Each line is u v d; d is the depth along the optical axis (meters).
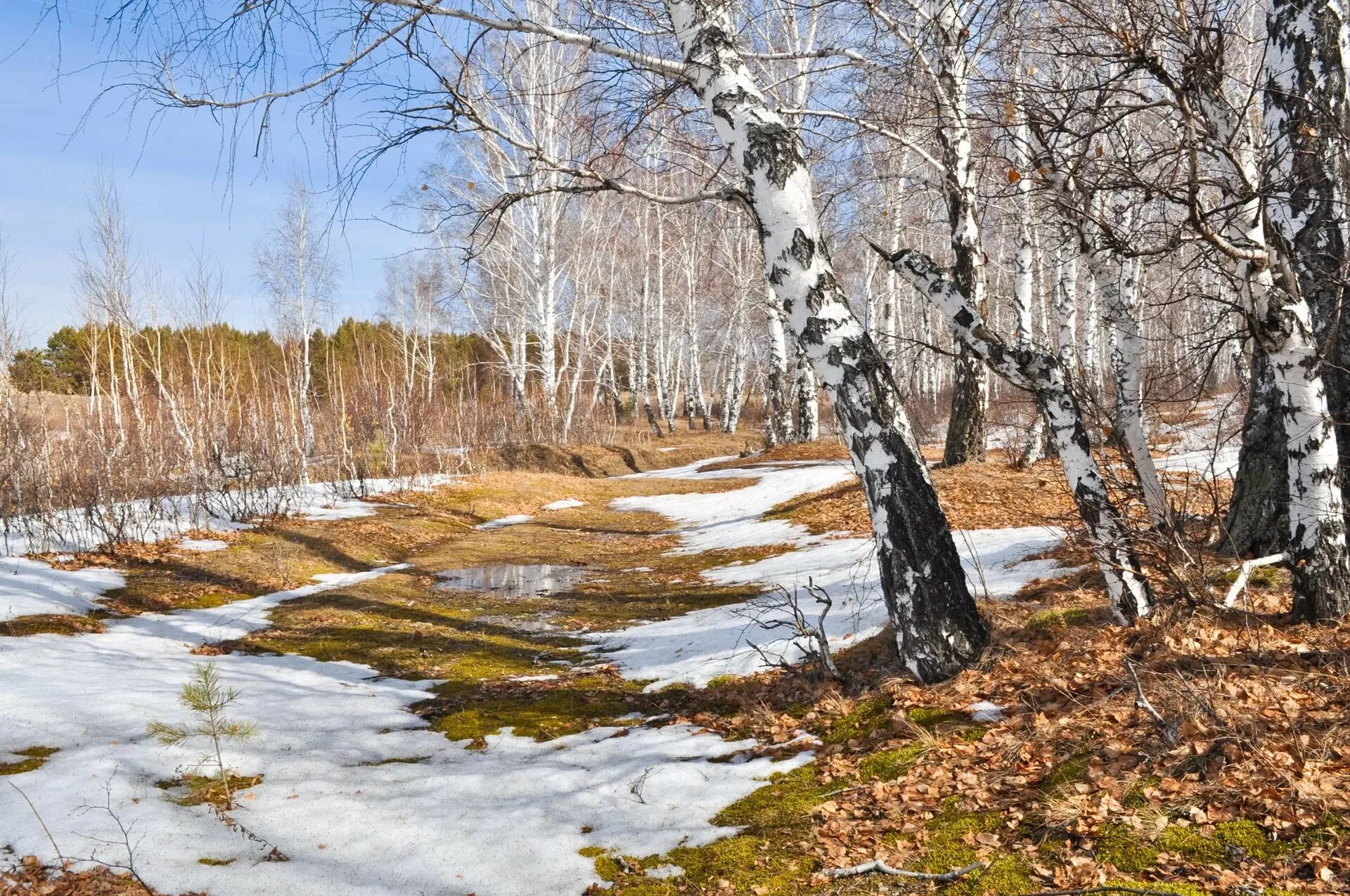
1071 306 14.03
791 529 13.36
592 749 5.61
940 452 21.45
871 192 16.86
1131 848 3.40
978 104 6.62
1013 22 6.09
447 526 16.36
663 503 19.38
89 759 5.07
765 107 5.72
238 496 15.63
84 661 7.21
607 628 9.14
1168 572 5.55
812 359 5.71
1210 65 4.69
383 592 10.95
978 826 3.86
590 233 33.28
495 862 4.06
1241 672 4.59
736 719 5.78
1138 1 4.81
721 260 37.69
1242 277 4.78
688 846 4.12
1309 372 4.81
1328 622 4.99
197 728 5.71
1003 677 5.30
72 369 36.12
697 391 47.94
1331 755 3.66
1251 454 6.93
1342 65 5.27
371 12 5.27
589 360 43.09
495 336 32.94
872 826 4.04
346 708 6.53
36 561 10.38
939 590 5.52
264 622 9.30
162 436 17.42
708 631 8.15
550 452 27.58
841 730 5.28
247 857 4.12
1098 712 4.56
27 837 4.17
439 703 6.77
